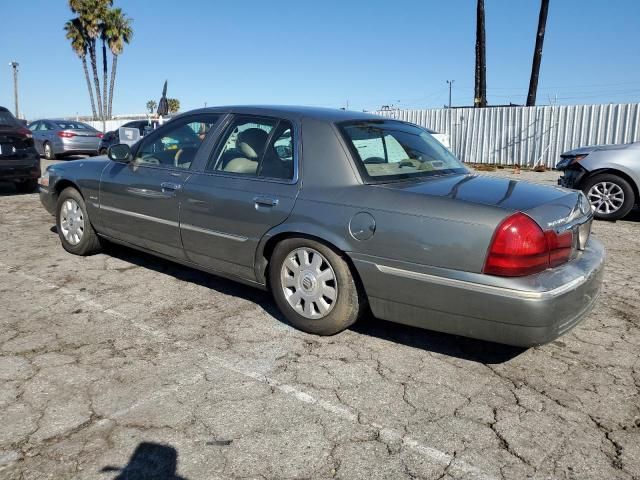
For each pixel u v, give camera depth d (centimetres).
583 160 828
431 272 305
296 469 235
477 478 232
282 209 360
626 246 650
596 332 385
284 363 331
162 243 452
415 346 358
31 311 407
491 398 295
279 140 386
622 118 1537
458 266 297
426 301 311
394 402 289
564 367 332
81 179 525
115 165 500
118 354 339
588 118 1598
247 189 383
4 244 609
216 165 414
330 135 364
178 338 364
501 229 287
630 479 233
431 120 1958
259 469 235
